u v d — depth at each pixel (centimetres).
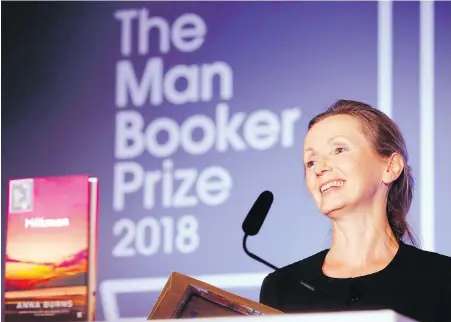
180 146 507
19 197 322
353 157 378
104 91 527
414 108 474
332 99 490
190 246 494
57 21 542
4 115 538
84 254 315
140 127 515
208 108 507
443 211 456
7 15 551
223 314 286
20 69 542
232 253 486
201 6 521
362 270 363
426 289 347
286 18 506
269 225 480
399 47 484
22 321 314
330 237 470
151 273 496
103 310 497
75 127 527
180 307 287
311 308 359
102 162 517
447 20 480
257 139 495
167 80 517
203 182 498
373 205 372
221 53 512
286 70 500
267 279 374
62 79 534
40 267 316
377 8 491
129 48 527
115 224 505
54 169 525
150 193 505
